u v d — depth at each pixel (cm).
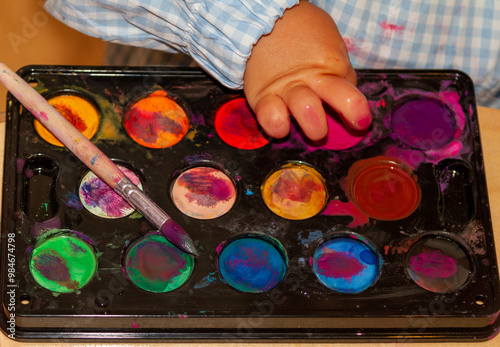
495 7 97
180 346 75
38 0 103
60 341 74
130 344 75
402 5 96
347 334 75
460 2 96
